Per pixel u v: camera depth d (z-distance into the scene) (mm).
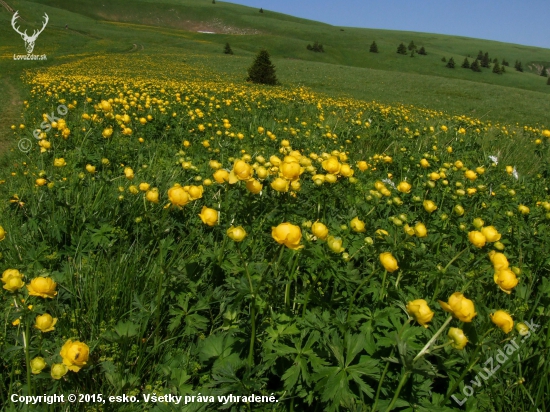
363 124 8781
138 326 2076
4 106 11867
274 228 1836
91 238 2816
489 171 5691
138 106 7727
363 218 3004
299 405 1891
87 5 106375
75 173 4262
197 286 2359
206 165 4871
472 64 79125
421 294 2311
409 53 87562
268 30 108062
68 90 11992
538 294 2461
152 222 2881
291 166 2477
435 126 9688
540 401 1810
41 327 1702
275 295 2131
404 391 1825
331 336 1889
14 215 3256
